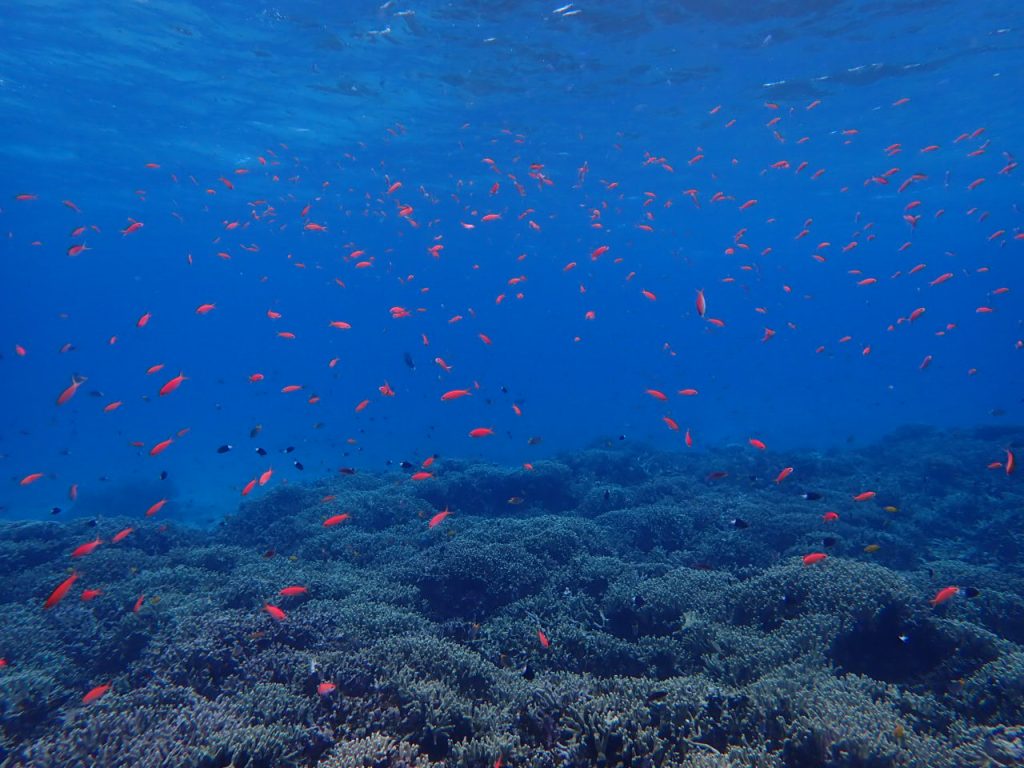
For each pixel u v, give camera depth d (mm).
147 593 9703
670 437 41375
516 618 8891
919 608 7152
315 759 5348
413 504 15484
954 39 18938
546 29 17922
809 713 5230
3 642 8039
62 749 5285
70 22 17016
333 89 22062
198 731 5348
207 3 16203
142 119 24859
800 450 25188
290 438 42625
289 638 7445
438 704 5941
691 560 11984
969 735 5113
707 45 19047
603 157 31188
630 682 6332
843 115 25594
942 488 18359
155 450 9766
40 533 12961
